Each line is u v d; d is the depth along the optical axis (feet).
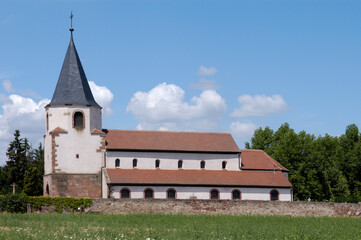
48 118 239.30
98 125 244.01
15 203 201.36
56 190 230.07
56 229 137.59
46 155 241.96
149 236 123.03
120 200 209.77
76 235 123.44
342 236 135.64
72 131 235.81
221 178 244.83
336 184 323.16
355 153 335.67
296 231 136.56
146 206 211.20
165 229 140.36
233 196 242.37
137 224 155.33
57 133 233.35
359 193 333.62
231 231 137.59
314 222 173.27
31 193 313.32
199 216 185.37
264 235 131.54
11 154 331.36
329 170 322.34
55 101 237.66
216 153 252.62
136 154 242.99
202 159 250.78
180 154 248.73
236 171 252.42
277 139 371.97
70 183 232.32
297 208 224.12
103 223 156.15
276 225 160.56
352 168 337.31
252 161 261.44
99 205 208.13
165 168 245.45
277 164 263.49
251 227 149.69
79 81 242.37
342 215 225.76
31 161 363.15
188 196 237.04
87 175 234.79
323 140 348.18
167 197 234.79
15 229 135.54
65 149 233.76
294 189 305.32
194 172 246.47
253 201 221.05
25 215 175.83
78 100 238.48
